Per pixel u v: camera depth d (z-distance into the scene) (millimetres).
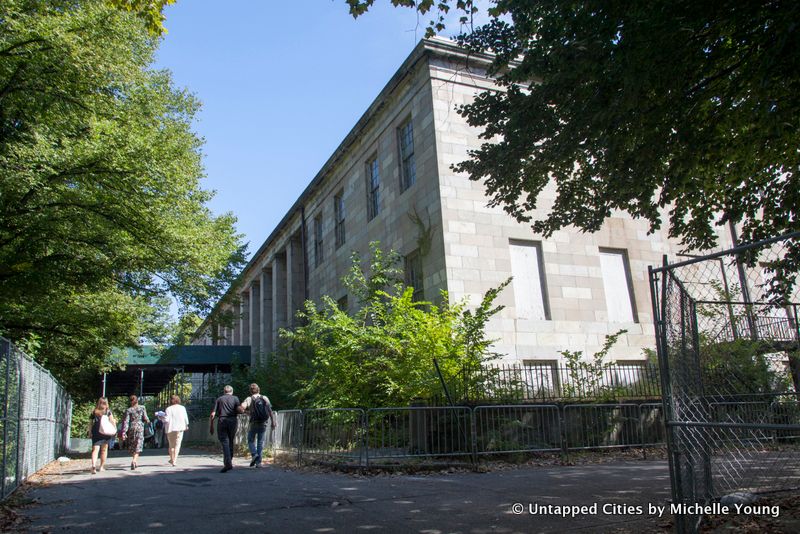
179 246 18203
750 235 10781
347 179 27453
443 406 12484
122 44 16609
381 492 8570
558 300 19906
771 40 6969
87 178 15828
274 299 37438
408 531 6109
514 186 10266
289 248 34875
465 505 7445
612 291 21016
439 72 20688
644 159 8430
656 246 21828
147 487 9891
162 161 16922
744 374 9891
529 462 12094
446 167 19703
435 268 19328
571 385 15359
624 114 7695
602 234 21156
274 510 7320
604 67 7422
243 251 26688
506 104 9367
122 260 18109
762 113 7883
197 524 6594
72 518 7156
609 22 7180
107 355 24484
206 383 34438
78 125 16438
